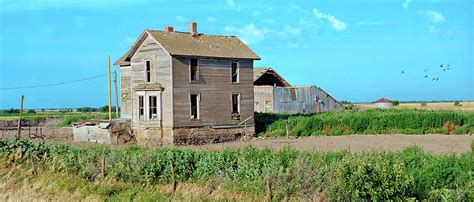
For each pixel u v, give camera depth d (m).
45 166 31.53
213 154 27.33
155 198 24.05
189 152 28.14
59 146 34.19
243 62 54.53
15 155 33.53
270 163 25.09
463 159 22.95
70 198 25.67
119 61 61.12
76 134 55.31
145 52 51.56
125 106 60.84
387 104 102.00
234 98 54.03
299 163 23.80
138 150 31.67
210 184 24.67
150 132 50.44
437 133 58.00
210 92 51.72
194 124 50.38
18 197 26.09
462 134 57.06
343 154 25.95
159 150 29.55
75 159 30.77
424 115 58.78
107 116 91.00
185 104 49.91
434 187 20.73
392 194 18.64
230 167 25.55
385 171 18.91
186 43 51.69
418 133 57.88
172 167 25.67
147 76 51.44
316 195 21.00
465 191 19.17
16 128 81.06
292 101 66.44
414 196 19.75
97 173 28.52
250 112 54.94
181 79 49.69
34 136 60.91
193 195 23.80
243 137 54.03
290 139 52.34
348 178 19.42
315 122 57.62
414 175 21.23
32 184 28.81
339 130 57.66
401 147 40.56
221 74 52.66
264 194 22.69
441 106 106.00
